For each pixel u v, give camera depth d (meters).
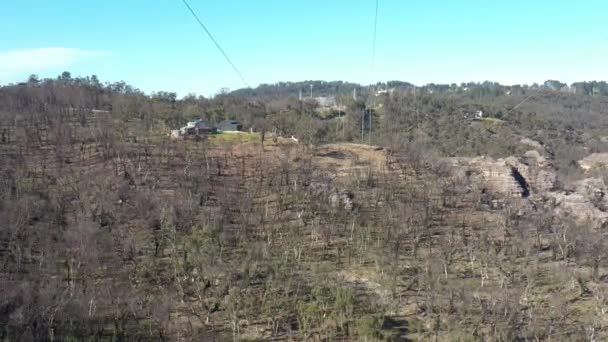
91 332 69.38
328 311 78.19
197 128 186.62
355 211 119.00
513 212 123.62
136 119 193.00
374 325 74.12
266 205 120.88
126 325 72.44
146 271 86.44
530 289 91.81
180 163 141.00
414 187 137.50
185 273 84.88
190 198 111.44
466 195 137.12
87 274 82.50
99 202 106.38
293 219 115.38
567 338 76.94
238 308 78.44
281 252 99.75
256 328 76.12
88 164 136.12
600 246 106.31
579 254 107.06
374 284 90.88
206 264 85.75
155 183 122.62
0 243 90.62
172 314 78.25
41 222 97.44
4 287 70.25
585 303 90.12
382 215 118.75
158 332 71.19
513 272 96.00
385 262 97.25
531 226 117.94
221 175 137.62
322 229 109.88
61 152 141.25
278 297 82.56
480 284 92.00
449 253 101.00
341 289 82.50
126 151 141.25
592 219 124.19
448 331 75.44
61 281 79.81
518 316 79.44
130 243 90.62
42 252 86.12
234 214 113.56
